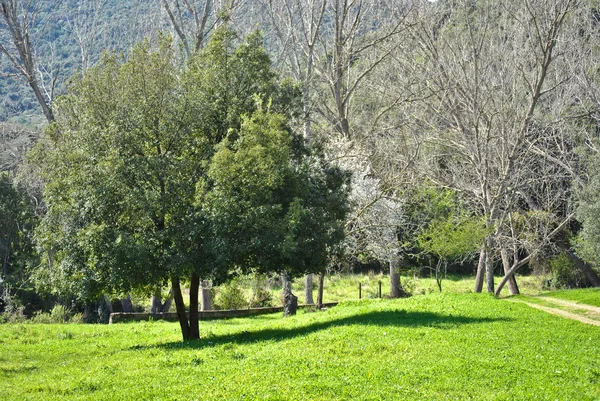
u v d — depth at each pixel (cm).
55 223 2266
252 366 1575
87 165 2183
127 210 2150
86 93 2264
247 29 4734
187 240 2125
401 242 4497
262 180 2130
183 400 1303
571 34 5016
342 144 4194
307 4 4969
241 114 2247
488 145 4169
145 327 3159
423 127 5219
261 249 2141
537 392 1352
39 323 3541
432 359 1611
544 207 4734
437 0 5184
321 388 1357
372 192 4028
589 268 5288
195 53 2606
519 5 4825
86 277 2145
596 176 4597
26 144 5759
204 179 2206
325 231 2302
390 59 5506
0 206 4675
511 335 2002
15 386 1595
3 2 3912
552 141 5225
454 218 4391
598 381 1498
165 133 2253
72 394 1450
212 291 4459
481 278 4156
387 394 1316
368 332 1967
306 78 4562
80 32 5231
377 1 5675
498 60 4631
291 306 3575
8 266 4778
